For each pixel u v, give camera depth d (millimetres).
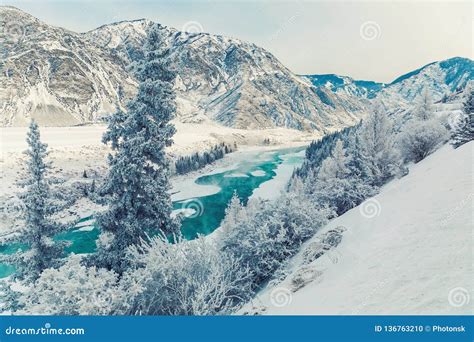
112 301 6055
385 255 5996
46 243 7797
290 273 8234
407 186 10820
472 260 4484
